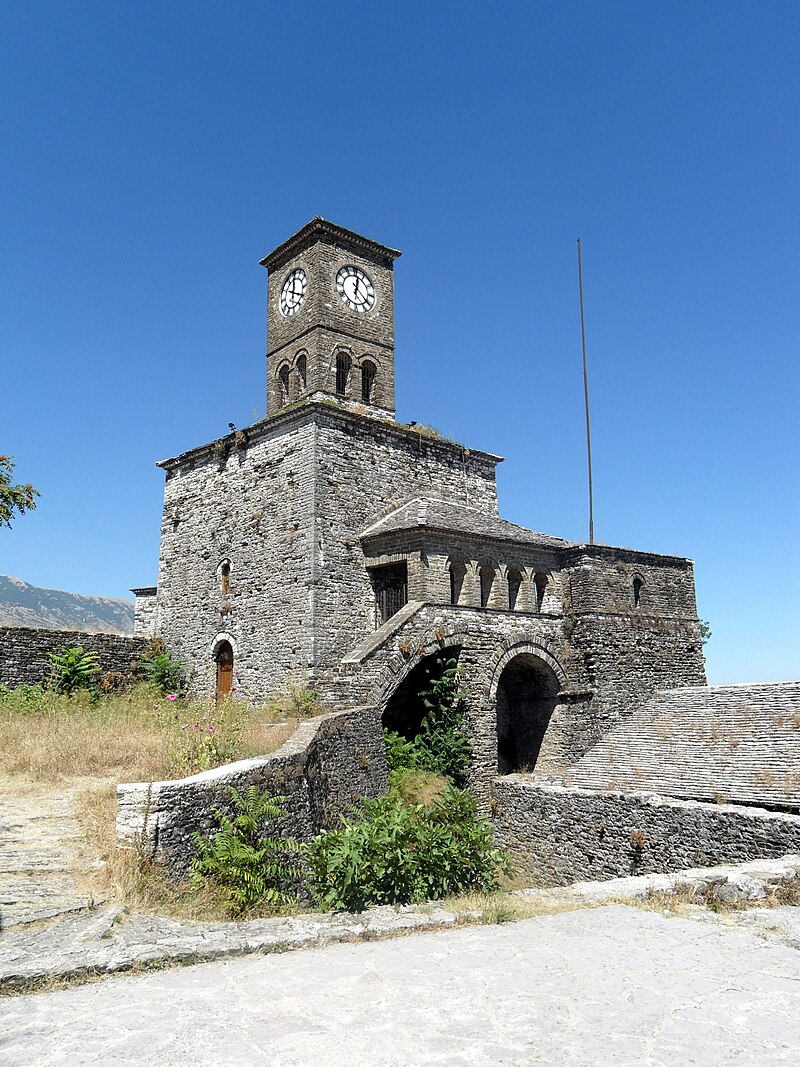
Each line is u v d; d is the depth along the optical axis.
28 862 10.88
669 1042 5.38
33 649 28.83
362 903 11.36
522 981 6.62
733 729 23.58
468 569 27.77
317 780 17.22
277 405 35.22
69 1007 6.32
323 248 33.97
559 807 22.70
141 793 11.27
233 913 10.66
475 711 25.92
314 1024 5.78
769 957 7.23
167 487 35.09
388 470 30.83
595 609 30.11
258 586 29.39
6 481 29.06
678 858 18.97
